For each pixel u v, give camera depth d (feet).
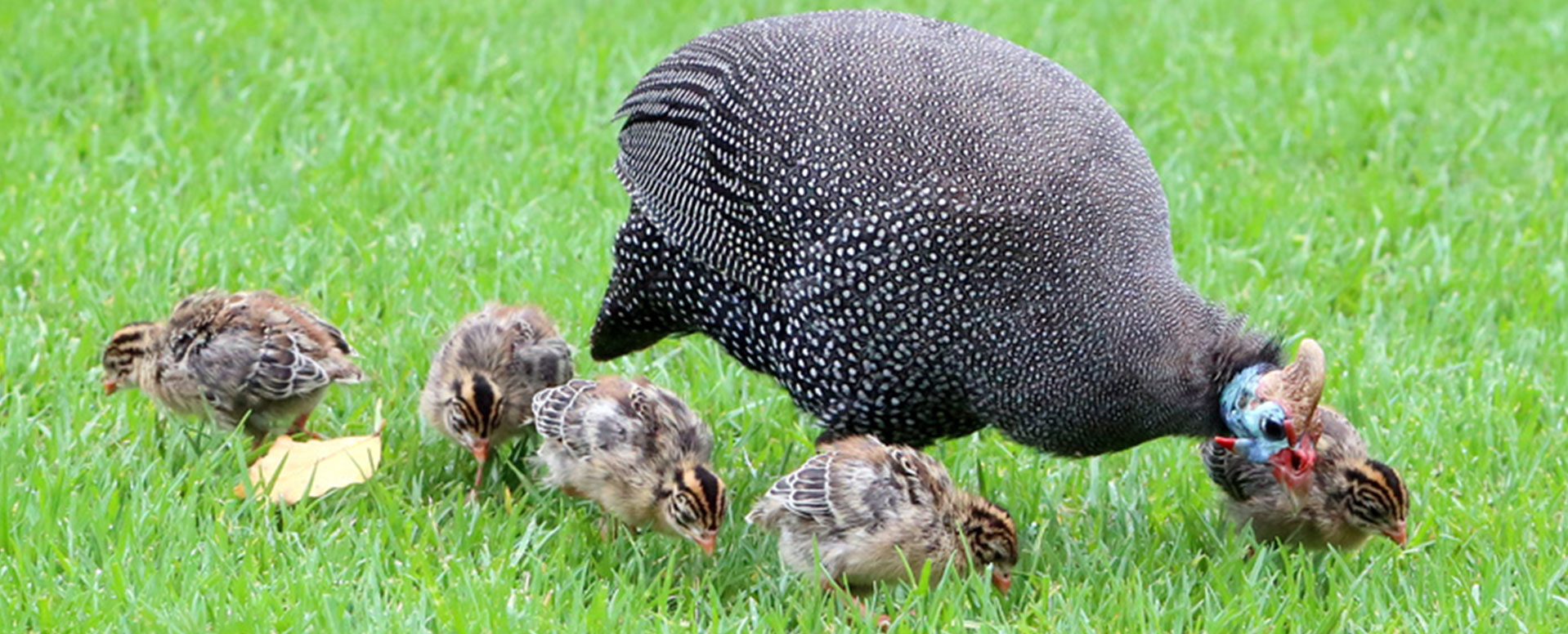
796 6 67.41
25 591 28.55
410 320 40.96
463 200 48.42
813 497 30.27
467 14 63.46
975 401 31.42
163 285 41.83
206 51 57.62
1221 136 56.49
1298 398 28.81
